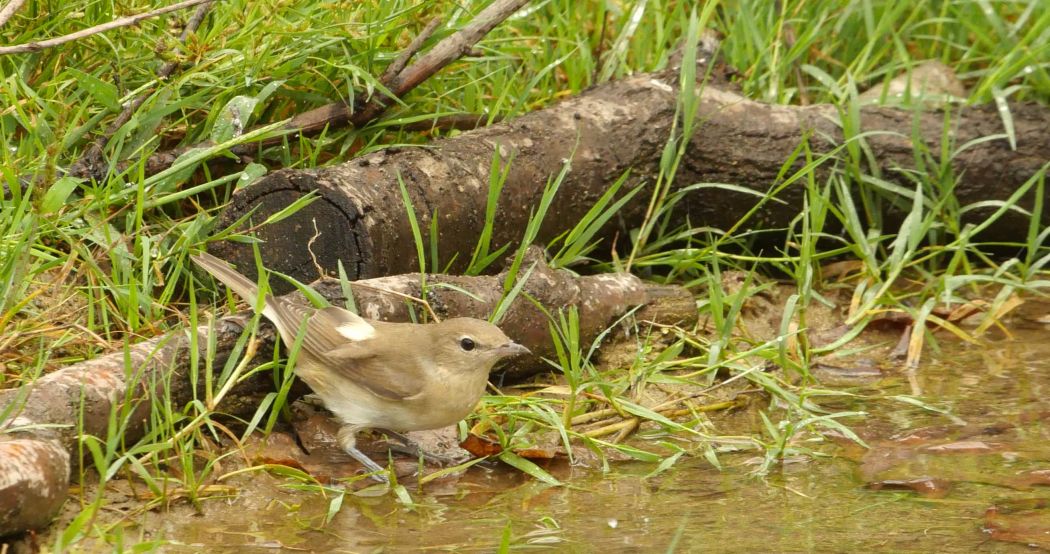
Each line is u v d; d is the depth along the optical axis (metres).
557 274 11.39
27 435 8.36
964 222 13.97
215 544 8.27
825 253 13.03
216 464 9.27
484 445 9.84
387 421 9.71
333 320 9.81
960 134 13.80
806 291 12.45
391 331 9.80
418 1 13.20
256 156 12.28
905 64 14.94
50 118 11.55
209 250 11.35
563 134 12.86
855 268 13.86
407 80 12.56
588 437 10.03
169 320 10.76
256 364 9.87
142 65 12.16
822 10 15.77
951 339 12.85
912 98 14.30
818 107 13.92
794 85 15.55
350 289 10.30
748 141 13.48
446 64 12.67
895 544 8.44
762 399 11.41
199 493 8.95
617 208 12.12
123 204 11.31
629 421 10.66
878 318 12.85
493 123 13.47
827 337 12.52
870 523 8.80
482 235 11.59
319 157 12.79
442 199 11.63
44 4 11.99
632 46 15.12
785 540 8.51
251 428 9.37
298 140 12.62
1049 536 8.55
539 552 8.27
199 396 9.67
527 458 9.95
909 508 9.08
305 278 11.10
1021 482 9.52
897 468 9.83
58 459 8.09
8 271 9.95
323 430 10.30
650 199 13.41
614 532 8.62
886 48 15.48
